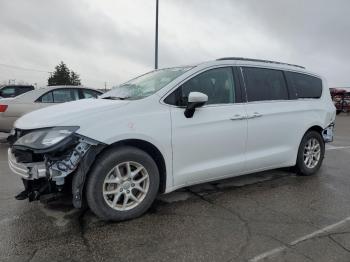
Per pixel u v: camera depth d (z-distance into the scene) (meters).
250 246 3.54
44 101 9.20
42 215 4.27
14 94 16.89
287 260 3.27
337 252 3.43
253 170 5.32
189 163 4.57
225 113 4.86
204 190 5.29
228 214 4.36
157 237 3.72
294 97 5.89
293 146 5.82
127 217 4.11
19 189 5.26
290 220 4.21
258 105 5.29
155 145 4.23
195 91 4.66
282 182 5.77
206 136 4.65
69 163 3.72
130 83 5.31
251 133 5.15
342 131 14.73
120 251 3.43
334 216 4.35
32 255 3.34
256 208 4.58
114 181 4.02
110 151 3.99
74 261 3.24
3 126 8.80
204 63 4.91
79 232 3.82
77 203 3.81
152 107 4.29
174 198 4.92
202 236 3.75
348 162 7.44
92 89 10.08
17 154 3.97
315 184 5.69
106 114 4.00
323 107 6.34
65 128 3.78
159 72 5.29
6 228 3.91
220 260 3.27
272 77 5.65
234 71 5.17
